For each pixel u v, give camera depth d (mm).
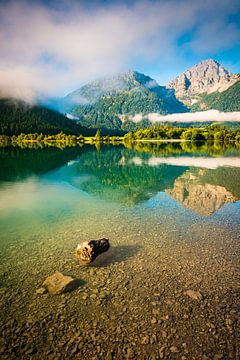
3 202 27469
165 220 21500
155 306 11109
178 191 32281
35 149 123938
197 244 16922
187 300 11469
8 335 9656
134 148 128750
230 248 16344
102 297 11680
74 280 12602
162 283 12695
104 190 33344
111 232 18969
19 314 10664
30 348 9109
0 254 15648
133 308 10992
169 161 66938
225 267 14109
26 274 13508
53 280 12570
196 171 49125
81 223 20891
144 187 35062
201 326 10039
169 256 15336
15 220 21750
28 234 18719
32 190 33562
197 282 12766
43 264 14508
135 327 10000
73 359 8688
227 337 9523
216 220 21406
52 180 40906
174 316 10547
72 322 10242
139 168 54688
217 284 12609
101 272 13703
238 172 47250
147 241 17406
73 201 27797
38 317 10508
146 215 22812
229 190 32531
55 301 11438
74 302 11367
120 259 15039
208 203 26562
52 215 23031
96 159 75312
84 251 14766
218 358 8727
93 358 8719
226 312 10766
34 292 12047
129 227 19938
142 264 14453
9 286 12492
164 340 9414
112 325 10102
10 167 56562
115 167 56750
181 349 9047
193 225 20312
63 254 15672
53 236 18344
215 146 134250
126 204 26469
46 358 8734
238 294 11867
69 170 52438
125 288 12328
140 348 9094
